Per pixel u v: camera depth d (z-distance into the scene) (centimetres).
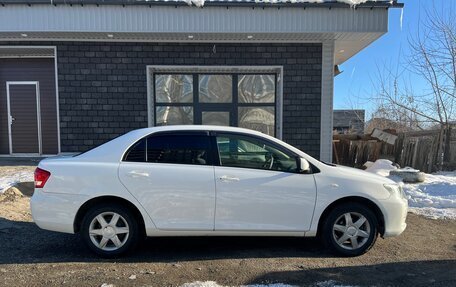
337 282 430
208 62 1198
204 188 497
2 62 1249
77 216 499
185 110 1240
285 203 504
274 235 509
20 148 1266
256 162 516
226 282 427
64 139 1188
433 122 1709
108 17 1055
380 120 1958
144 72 1186
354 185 511
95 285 418
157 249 544
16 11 1045
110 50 1176
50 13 1047
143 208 496
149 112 1195
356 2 1052
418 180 1024
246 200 500
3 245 550
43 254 519
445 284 433
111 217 505
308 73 1208
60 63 1172
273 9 1063
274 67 1207
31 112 1259
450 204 829
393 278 446
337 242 512
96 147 522
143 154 512
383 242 585
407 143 1347
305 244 571
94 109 1184
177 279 434
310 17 1070
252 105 1247
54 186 497
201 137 519
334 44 1209
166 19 1061
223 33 1086
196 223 499
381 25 1077
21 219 677
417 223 704
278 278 439
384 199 514
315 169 517
